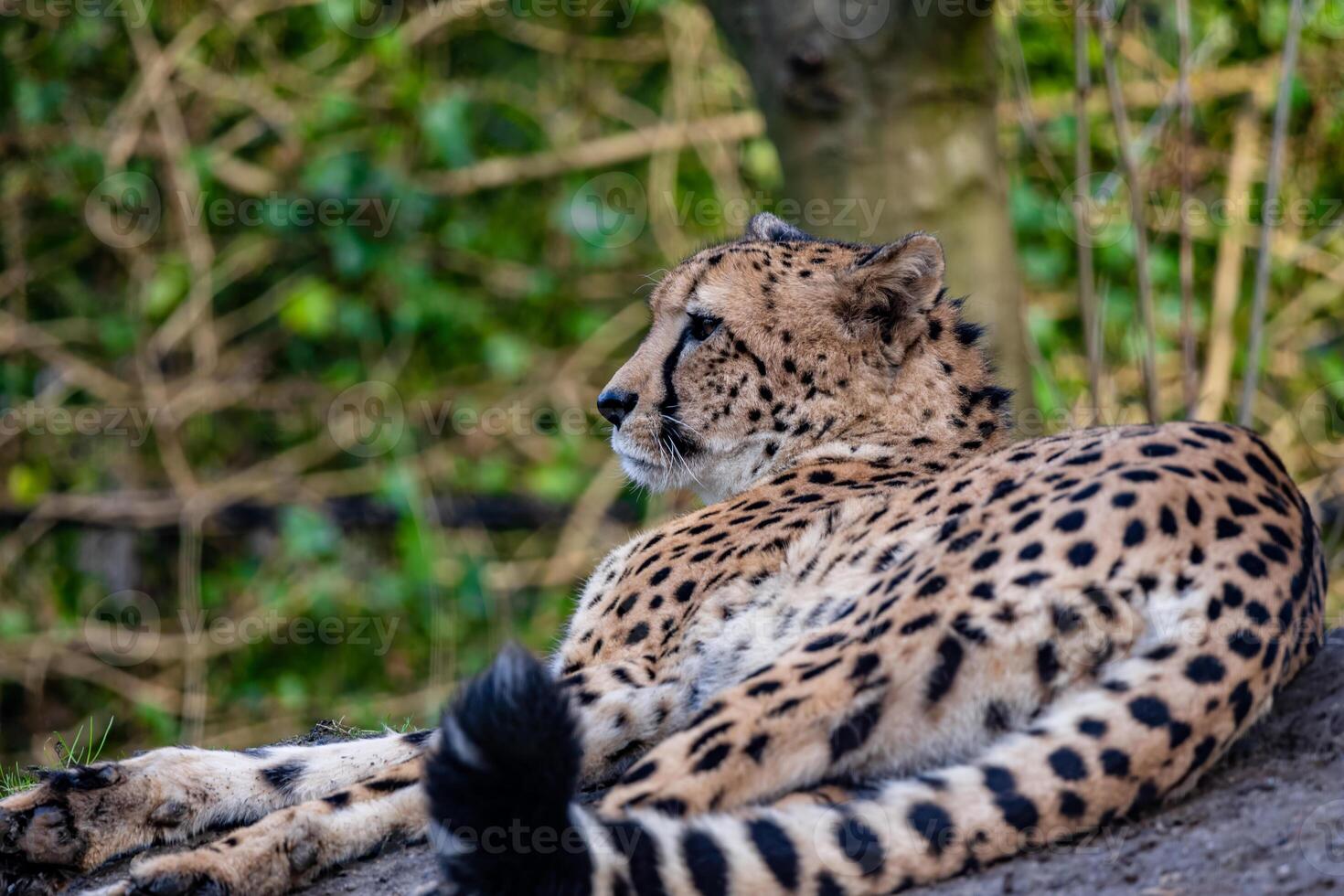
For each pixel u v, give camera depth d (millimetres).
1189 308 10594
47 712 13406
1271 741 4562
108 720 13180
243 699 12984
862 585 4984
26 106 13672
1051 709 4234
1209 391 12992
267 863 4762
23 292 13961
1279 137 10320
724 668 5152
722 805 4242
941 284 6289
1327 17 13625
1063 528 4422
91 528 13625
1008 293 9742
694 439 6371
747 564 5352
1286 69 10297
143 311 13664
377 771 5430
